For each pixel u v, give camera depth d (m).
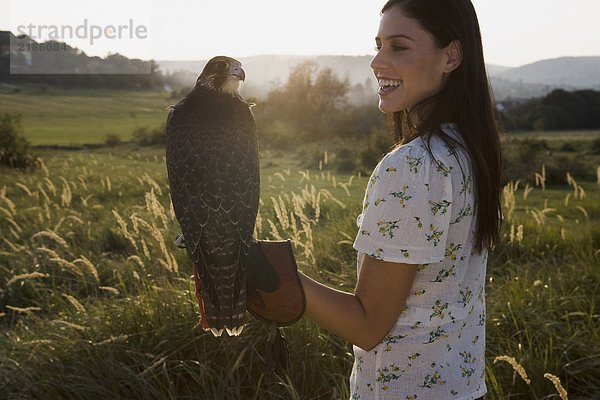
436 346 1.89
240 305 1.85
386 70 1.97
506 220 8.54
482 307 2.06
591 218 12.37
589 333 5.11
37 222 10.20
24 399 4.36
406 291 1.82
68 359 4.79
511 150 27.89
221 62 2.31
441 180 1.78
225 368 4.67
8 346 5.04
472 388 1.97
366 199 1.86
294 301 1.84
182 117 2.22
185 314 5.07
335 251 7.39
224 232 1.98
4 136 24.56
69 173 21.16
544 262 7.42
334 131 45.47
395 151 1.82
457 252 1.87
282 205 5.28
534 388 4.54
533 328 5.22
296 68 56.16
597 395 4.54
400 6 1.92
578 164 26.61
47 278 7.20
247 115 2.26
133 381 4.50
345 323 1.84
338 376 4.66
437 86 1.94
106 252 8.41
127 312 5.20
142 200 13.35
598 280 6.33
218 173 2.08
